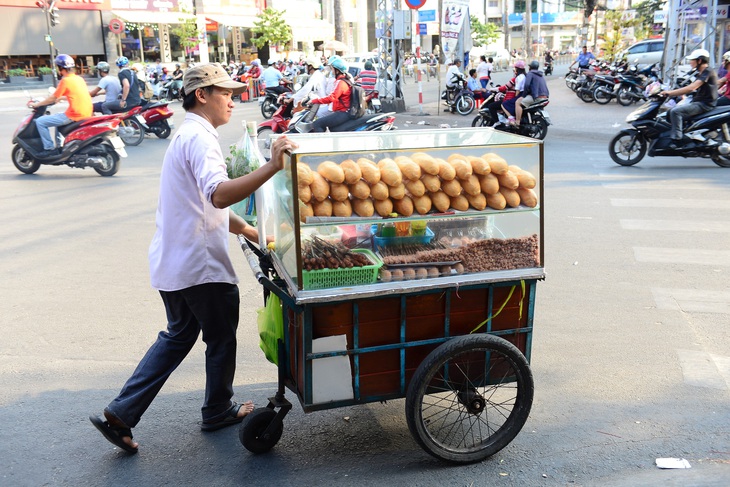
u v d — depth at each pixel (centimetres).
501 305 308
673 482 298
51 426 351
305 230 284
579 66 2430
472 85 1797
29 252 650
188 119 304
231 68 2703
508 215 319
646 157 1120
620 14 3344
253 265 308
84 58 3475
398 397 305
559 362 417
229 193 281
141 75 2384
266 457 322
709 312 486
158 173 1072
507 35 5591
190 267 305
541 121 1295
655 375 398
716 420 349
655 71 2095
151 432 345
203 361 430
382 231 309
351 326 288
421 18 3114
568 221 729
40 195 902
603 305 504
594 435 338
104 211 811
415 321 298
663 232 680
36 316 495
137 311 505
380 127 1063
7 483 303
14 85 3000
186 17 3662
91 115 1056
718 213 745
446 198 305
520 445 330
